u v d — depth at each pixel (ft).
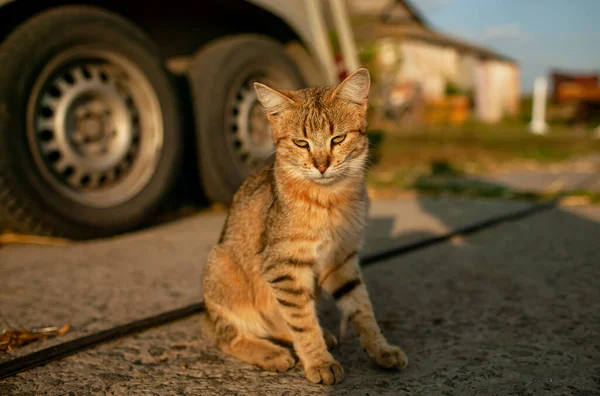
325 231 4.46
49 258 5.78
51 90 6.27
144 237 6.44
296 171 4.66
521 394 3.60
